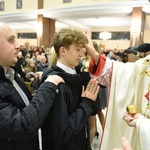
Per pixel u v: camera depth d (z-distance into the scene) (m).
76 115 0.92
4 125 0.73
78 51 0.99
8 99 0.83
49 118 0.89
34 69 3.94
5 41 0.85
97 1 7.73
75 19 10.56
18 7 9.80
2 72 0.84
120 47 14.33
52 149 0.99
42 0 9.11
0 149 0.82
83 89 1.02
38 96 0.81
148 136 0.71
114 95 1.06
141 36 7.56
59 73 0.94
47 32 9.93
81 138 1.05
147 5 6.87
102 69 1.09
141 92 0.99
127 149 0.50
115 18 10.02
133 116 0.81
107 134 1.06
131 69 1.04
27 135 0.76
